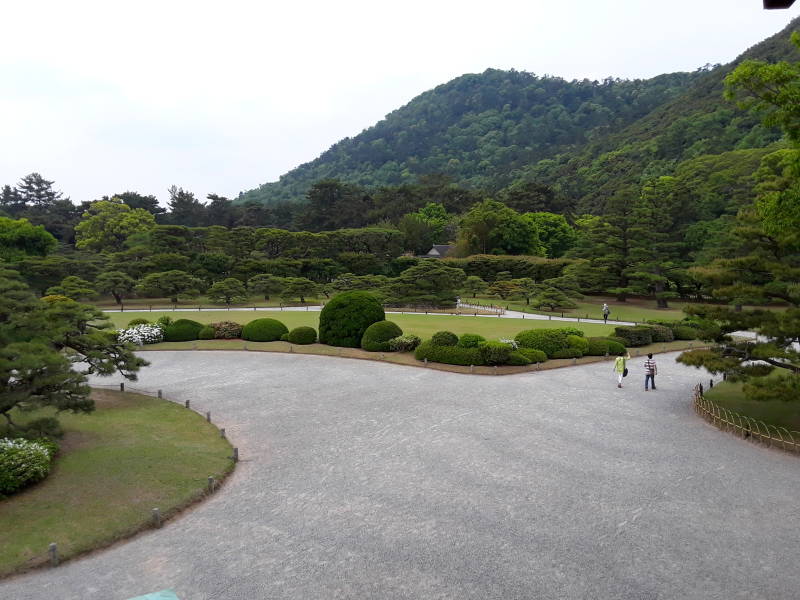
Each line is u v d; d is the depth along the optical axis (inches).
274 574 401.4
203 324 1742.1
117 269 2733.8
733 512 489.7
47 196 4896.7
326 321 1416.1
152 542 454.0
